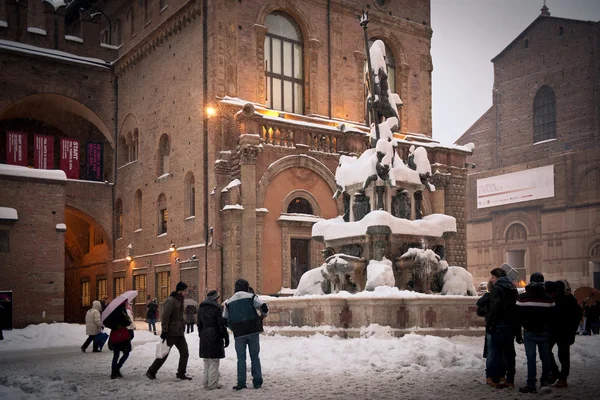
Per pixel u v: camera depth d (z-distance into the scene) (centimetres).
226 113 3197
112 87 4250
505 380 1068
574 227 5697
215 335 1130
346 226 2014
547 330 1011
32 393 1148
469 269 6538
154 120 3762
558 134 6003
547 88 6175
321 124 3538
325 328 1875
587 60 5841
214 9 3250
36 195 3384
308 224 3256
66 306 4916
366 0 3894
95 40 4216
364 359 1373
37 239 3362
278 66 3550
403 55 4047
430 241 2050
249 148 3059
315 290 2128
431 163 3909
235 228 3041
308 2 3628
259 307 1118
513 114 6384
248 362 1428
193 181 3397
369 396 972
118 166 4222
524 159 6256
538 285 1023
